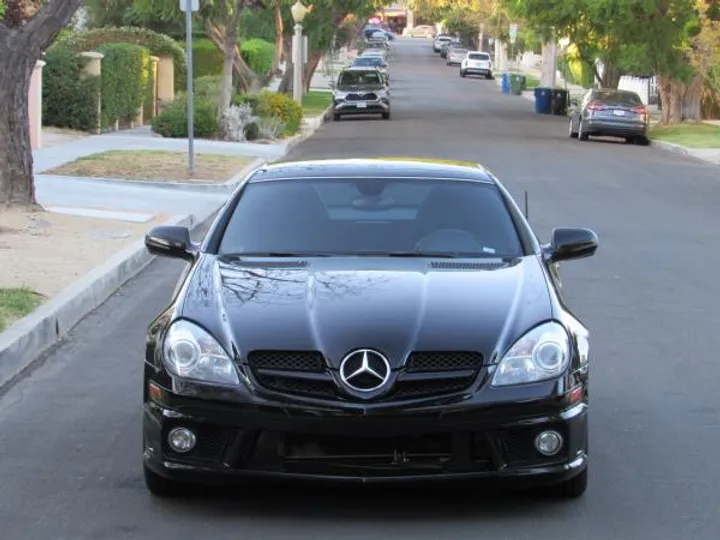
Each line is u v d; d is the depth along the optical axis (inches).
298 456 252.5
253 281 285.0
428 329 257.6
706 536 254.5
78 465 303.0
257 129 1457.9
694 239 749.9
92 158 1096.8
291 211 328.2
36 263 553.6
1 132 698.2
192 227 761.6
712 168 1322.6
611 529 257.3
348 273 290.2
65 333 459.5
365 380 249.0
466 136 1705.2
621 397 374.0
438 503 271.4
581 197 984.3
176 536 252.1
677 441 327.0
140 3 1649.9
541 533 254.1
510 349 256.4
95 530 256.5
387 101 2082.9
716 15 1854.1
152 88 1727.4
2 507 271.9
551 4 2110.0
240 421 250.5
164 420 257.1
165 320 272.8
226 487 279.9
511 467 253.4
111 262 565.0
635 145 1689.2
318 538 249.8
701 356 432.5
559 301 281.9
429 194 335.3
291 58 2256.4
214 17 1546.5
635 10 1845.5
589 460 309.0
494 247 317.4
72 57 1385.3
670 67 1873.8
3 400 367.2
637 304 531.2
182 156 1174.3
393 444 250.5
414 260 305.4
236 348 256.1
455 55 4517.7
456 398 248.5
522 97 2992.1
